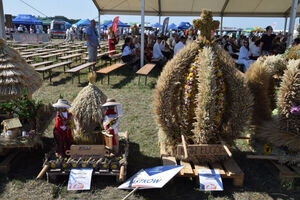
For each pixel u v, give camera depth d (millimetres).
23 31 28203
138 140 4902
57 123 3619
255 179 3775
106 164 3500
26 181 3584
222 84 3623
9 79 4125
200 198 3346
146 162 4141
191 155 3699
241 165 4125
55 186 3488
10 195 3316
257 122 4246
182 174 3523
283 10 18125
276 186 3621
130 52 11375
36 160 4109
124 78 9977
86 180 3412
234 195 3406
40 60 13820
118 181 3557
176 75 3707
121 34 35594
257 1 16703
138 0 17469
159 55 11953
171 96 3781
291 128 3748
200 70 3568
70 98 7227
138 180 3367
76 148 3576
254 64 4434
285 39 12445
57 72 10961
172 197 3355
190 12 19547
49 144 4605
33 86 4578
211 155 3766
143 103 7004
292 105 3670
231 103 3787
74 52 15180
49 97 7293
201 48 3754
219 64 3646
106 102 3721
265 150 4008
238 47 16219
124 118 5926
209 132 3662
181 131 3805
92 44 10781
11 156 3945
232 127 3771
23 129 4047
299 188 3539
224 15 19125
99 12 19328
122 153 3830
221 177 3562
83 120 3818
